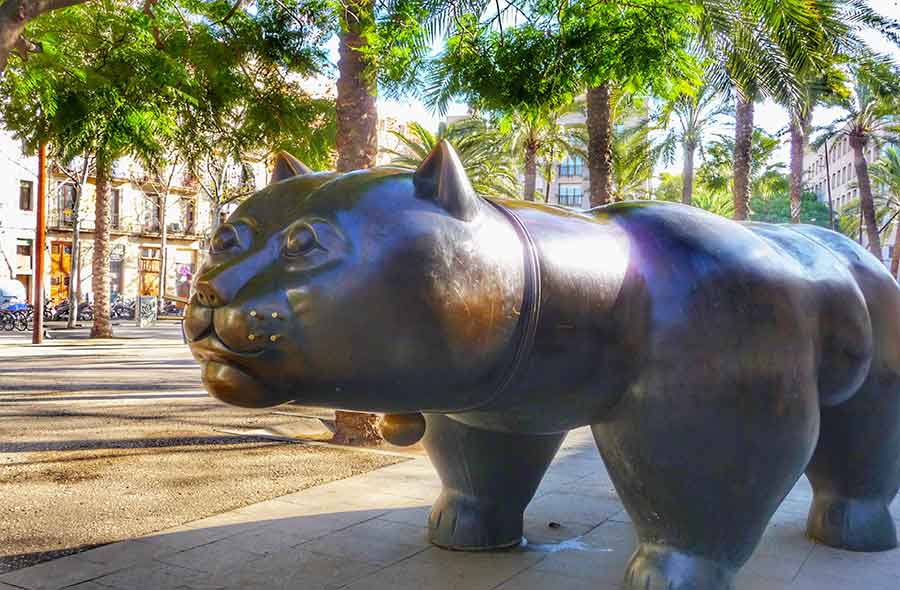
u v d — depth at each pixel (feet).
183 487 18.85
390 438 9.78
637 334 9.21
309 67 24.20
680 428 9.01
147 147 24.77
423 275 7.80
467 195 8.20
